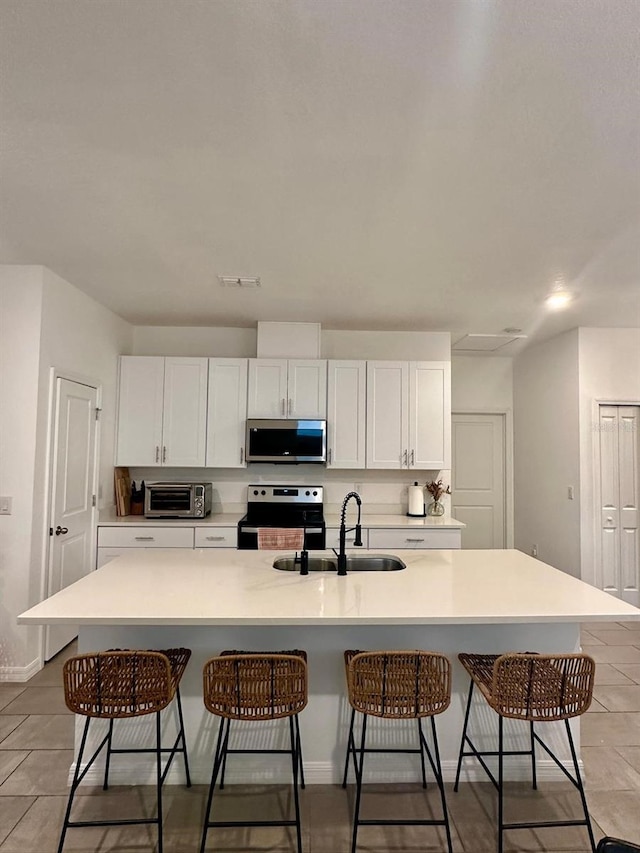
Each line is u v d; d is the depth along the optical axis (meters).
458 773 2.12
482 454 5.89
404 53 1.38
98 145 1.84
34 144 1.83
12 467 3.04
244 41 1.35
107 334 4.09
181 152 1.88
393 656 1.80
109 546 3.90
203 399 4.29
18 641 3.01
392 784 2.16
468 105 1.60
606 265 2.97
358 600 2.00
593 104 1.59
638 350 4.54
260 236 2.62
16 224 2.50
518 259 2.89
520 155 1.88
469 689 2.21
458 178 2.04
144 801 2.03
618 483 4.54
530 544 5.41
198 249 2.80
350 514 4.55
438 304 3.79
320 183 2.09
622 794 2.11
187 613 1.82
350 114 1.64
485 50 1.37
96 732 2.15
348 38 1.33
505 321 4.30
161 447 4.26
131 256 2.91
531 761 2.20
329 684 2.19
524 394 5.58
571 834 1.90
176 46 1.37
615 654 3.54
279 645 2.20
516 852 1.80
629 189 2.12
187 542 3.93
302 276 3.20
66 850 1.78
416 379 4.36
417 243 2.68
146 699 1.75
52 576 3.23
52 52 1.39
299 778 2.15
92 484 3.85
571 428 4.64
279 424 4.20
